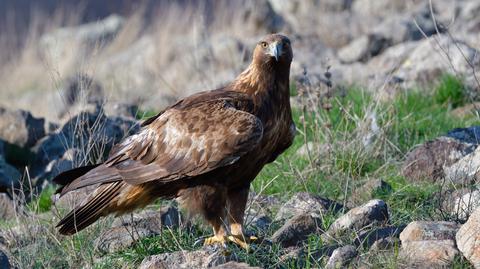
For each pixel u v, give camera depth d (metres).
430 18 22.31
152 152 11.19
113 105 18.02
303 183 13.32
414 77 18.09
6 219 13.54
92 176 11.13
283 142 11.85
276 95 11.45
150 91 23.36
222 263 9.98
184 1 35.03
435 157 13.31
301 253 10.33
